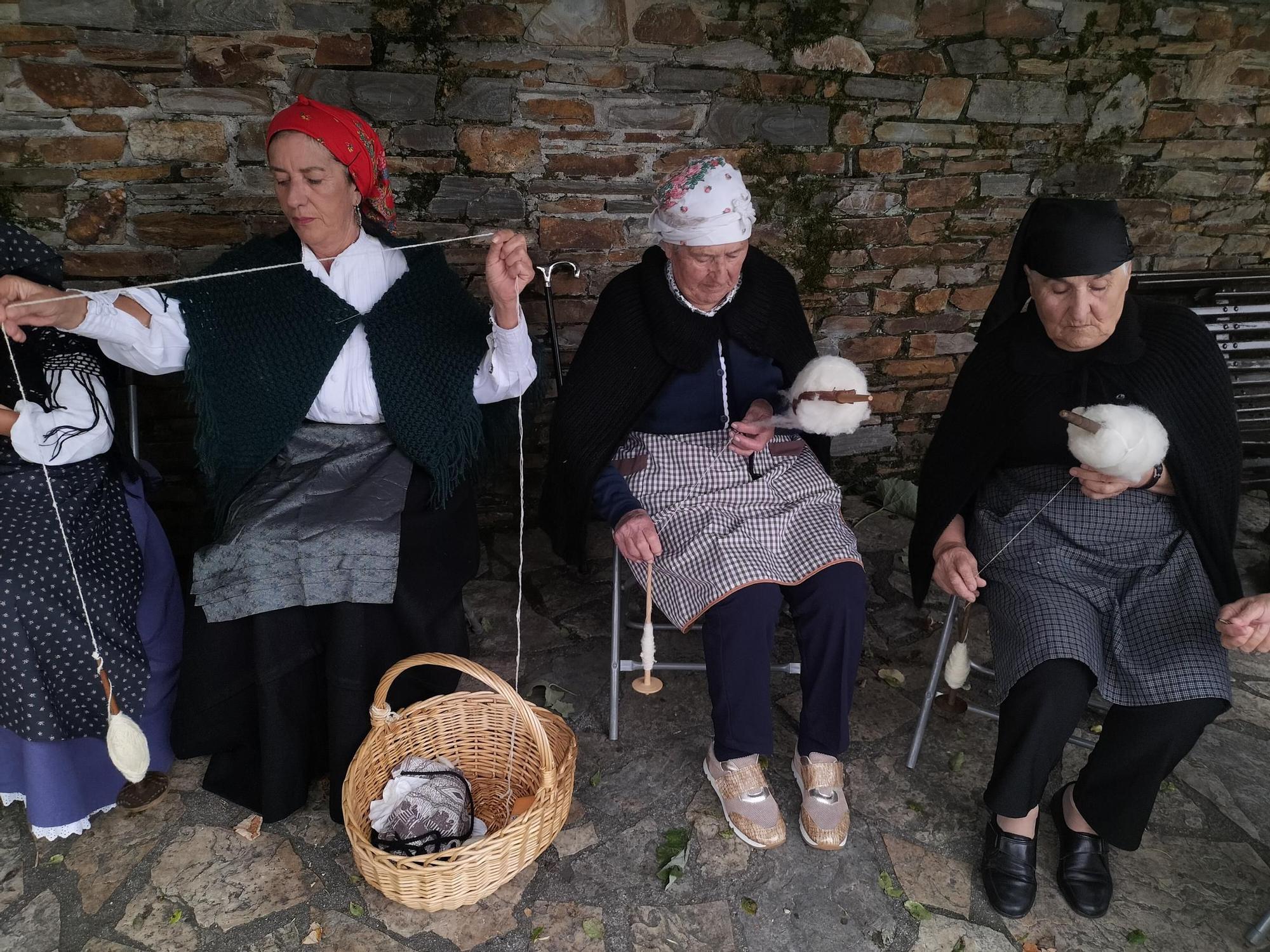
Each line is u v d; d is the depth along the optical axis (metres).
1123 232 1.69
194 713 2.01
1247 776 2.24
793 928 1.84
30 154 2.48
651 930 1.83
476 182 2.79
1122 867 1.99
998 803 1.80
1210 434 1.83
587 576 2.99
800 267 3.14
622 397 2.17
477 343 2.21
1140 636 1.83
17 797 2.03
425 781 1.95
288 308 2.12
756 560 1.97
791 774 2.22
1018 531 1.95
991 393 1.97
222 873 1.94
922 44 2.90
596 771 2.22
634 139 2.84
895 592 2.95
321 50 2.54
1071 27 2.96
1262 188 3.34
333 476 2.10
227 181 2.62
